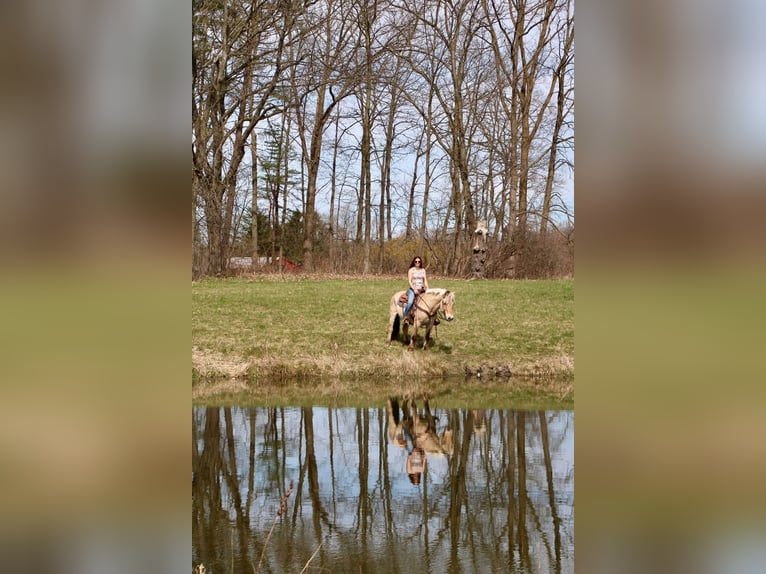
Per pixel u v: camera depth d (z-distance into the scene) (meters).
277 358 16.02
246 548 5.57
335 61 30.62
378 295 22.27
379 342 17.27
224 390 14.07
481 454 8.81
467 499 6.93
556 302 21.22
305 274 28.44
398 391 13.95
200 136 25.06
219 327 18.25
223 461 8.53
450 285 24.94
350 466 8.24
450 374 15.63
